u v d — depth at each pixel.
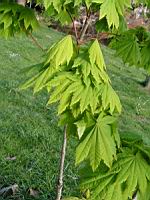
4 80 8.41
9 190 4.45
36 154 5.52
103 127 1.98
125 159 2.05
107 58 13.34
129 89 10.42
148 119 8.47
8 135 5.95
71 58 1.99
